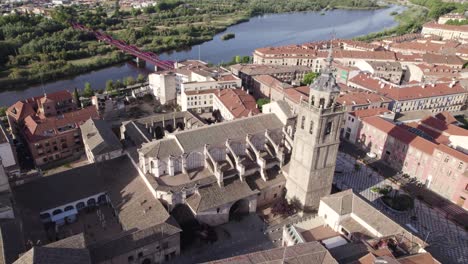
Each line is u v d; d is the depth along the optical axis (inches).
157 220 3378.4
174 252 3356.3
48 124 4985.2
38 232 3272.6
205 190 3678.6
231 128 4050.2
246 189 3816.4
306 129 3550.7
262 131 4156.0
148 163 3668.8
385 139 5088.6
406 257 2610.7
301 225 3319.4
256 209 4023.1
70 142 5177.2
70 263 2508.6
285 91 6692.9
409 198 4173.2
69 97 6284.5
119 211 3609.7
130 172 4028.1
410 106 6589.6
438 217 4065.0
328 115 3368.6
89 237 3523.6
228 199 3678.6
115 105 6653.5
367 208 3186.5
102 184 3946.9
